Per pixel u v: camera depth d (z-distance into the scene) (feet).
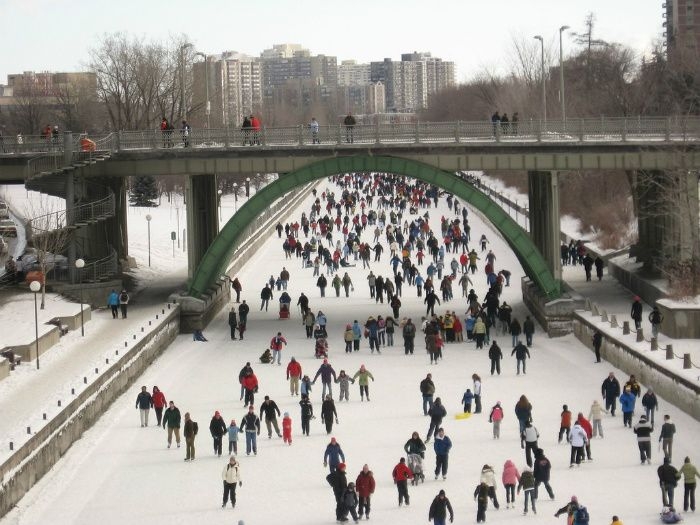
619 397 163.32
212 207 262.47
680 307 194.29
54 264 247.50
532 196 255.50
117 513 128.98
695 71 402.93
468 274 304.91
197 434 161.17
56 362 185.06
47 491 136.98
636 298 205.05
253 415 150.41
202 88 568.82
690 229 227.61
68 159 237.45
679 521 119.75
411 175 234.99
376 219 422.41
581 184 385.29
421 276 298.35
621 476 136.56
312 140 236.02
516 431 157.38
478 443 151.84
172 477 141.79
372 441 154.61
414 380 189.47
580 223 362.33
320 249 313.32
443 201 488.85
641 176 257.14
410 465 136.26
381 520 123.44
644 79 433.89
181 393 183.42
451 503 128.77
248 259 339.36
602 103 435.94
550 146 230.48
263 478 140.67
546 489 128.98
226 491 129.18
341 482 123.34
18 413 153.07
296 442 155.74
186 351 218.18
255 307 266.98
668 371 168.04
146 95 521.65
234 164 238.07
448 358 207.10
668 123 229.25
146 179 463.01
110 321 221.66
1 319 211.00
